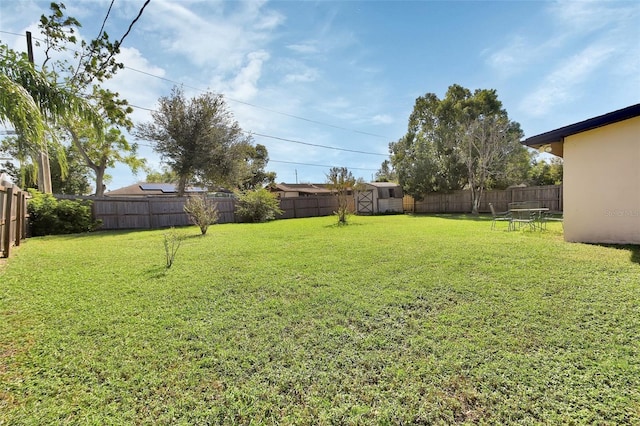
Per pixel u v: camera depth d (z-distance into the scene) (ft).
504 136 53.52
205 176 53.47
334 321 8.41
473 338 7.18
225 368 6.29
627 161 17.19
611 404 4.95
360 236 24.57
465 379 5.71
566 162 19.35
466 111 60.08
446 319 8.25
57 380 5.96
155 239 25.82
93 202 36.06
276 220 49.88
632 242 17.10
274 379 5.89
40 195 30.48
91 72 14.39
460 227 30.45
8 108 7.98
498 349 6.68
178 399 5.39
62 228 31.24
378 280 11.89
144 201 40.52
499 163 53.47
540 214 29.22
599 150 18.10
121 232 32.91
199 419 4.91
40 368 6.36
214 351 6.97
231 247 20.58
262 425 4.76
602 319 7.95
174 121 49.32
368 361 6.39
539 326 7.66
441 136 63.41
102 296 10.75
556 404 4.99
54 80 10.20
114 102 12.81
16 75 9.23
